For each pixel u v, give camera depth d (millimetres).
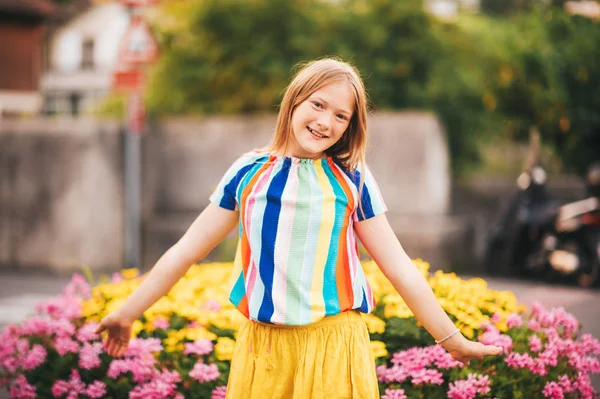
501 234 9875
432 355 3293
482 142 12633
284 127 2555
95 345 3463
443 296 3746
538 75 11125
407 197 9992
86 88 34844
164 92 11938
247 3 11602
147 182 10625
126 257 10352
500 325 3562
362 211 2529
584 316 7055
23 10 16469
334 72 2494
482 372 3340
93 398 3438
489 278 9812
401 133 10008
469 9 13312
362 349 2498
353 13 11852
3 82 16594
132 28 9438
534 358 3395
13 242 10469
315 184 2465
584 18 11344
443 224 9992
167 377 3322
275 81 11492
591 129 11250
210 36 11734
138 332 3584
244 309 2488
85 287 4215
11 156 10438
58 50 35344
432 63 11867
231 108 11789
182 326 3707
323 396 2418
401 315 3422
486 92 11555
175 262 2604
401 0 11781
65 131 10312
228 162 10516
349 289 2479
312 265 2428
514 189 12422
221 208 2596
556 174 13234
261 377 2461
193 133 10617
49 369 3609
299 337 2441
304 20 11547
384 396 3166
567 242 9227
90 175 10250
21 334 3684
